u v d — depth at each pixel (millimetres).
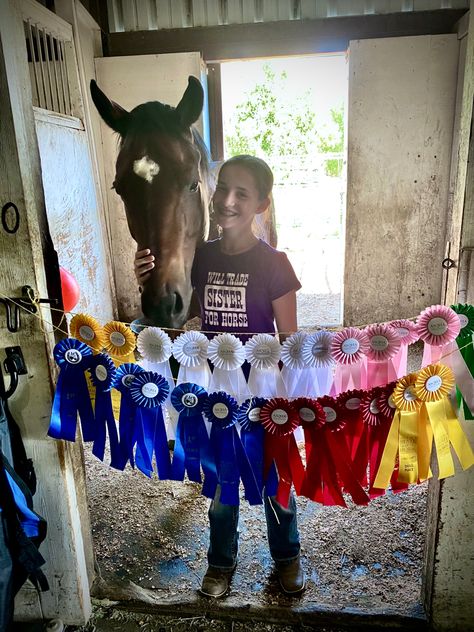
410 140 3830
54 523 1373
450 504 1270
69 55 3562
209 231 2852
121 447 1274
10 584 1159
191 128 2801
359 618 1410
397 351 1118
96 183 3920
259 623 1429
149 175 2760
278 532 1480
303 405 1155
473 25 1063
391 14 3723
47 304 1265
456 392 1165
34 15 2959
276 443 1214
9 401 1297
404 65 3707
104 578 1610
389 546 1713
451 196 3840
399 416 1156
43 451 1327
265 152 6535
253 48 3863
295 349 1165
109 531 1859
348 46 3764
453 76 3689
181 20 3869
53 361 1294
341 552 1691
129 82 3895
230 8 3822
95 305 3900
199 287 1505
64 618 1442
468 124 1098
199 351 1201
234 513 1487
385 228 4000
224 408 1183
